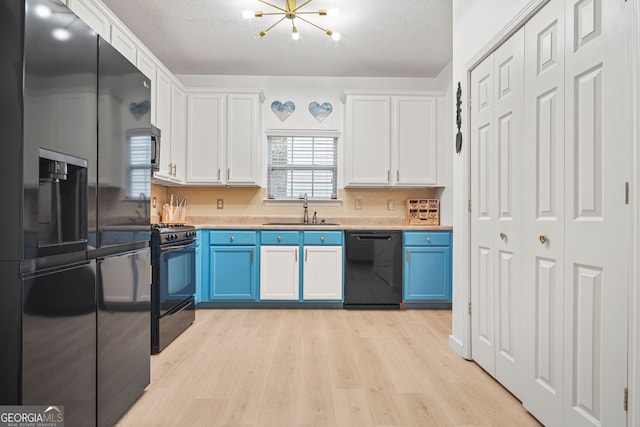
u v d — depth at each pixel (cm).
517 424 166
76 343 133
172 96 368
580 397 142
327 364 233
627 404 120
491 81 216
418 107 409
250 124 403
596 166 135
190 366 230
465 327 244
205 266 376
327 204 437
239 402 185
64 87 126
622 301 122
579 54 143
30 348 111
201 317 347
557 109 157
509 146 196
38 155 113
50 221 137
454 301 265
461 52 255
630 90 119
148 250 198
